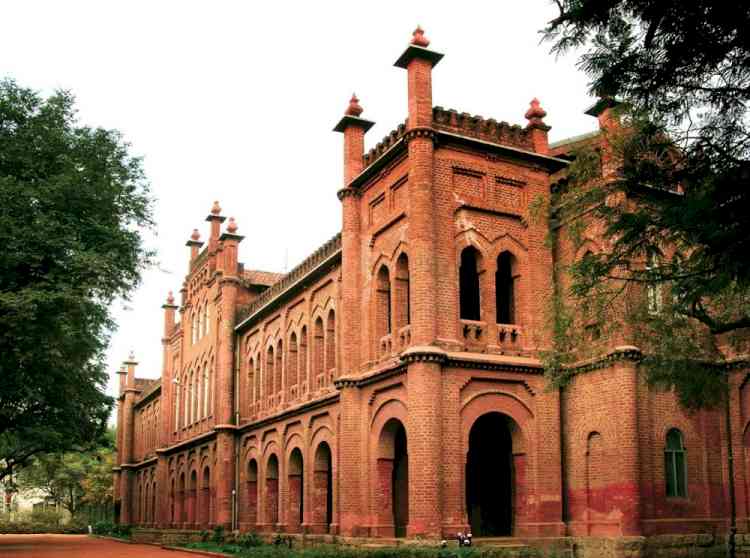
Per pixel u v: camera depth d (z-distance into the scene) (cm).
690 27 1025
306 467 3203
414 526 2170
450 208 2425
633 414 2227
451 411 2269
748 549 2277
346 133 2833
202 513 4472
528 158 2577
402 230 2509
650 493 2238
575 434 2411
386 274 2670
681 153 1267
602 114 1878
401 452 2831
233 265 4347
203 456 4538
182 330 5272
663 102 1152
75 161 2980
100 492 8712
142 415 6894
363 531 2527
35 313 2659
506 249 2508
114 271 2988
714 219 1057
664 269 1447
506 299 2633
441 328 2334
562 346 1944
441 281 2361
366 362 2631
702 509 2338
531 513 2339
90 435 4606
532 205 2031
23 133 2889
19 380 3225
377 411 2542
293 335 3575
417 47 2408
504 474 2798
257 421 3769
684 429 2353
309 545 3000
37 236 2722
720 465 2400
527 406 2408
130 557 3164
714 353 1877
